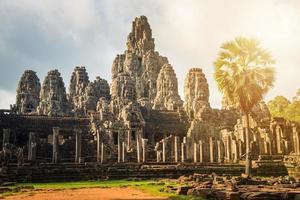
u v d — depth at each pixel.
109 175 52.97
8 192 34.81
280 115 119.25
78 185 43.09
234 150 70.00
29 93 123.19
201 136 88.00
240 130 79.81
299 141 72.56
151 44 172.75
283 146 74.88
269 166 61.12
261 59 47.91
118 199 27.23
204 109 105.06
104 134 84.00
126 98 113.56
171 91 134.12
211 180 38.12
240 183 33.97
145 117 104.62
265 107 107.81
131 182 47.91
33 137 64.00
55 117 95.19
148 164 59.09
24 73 126.06
